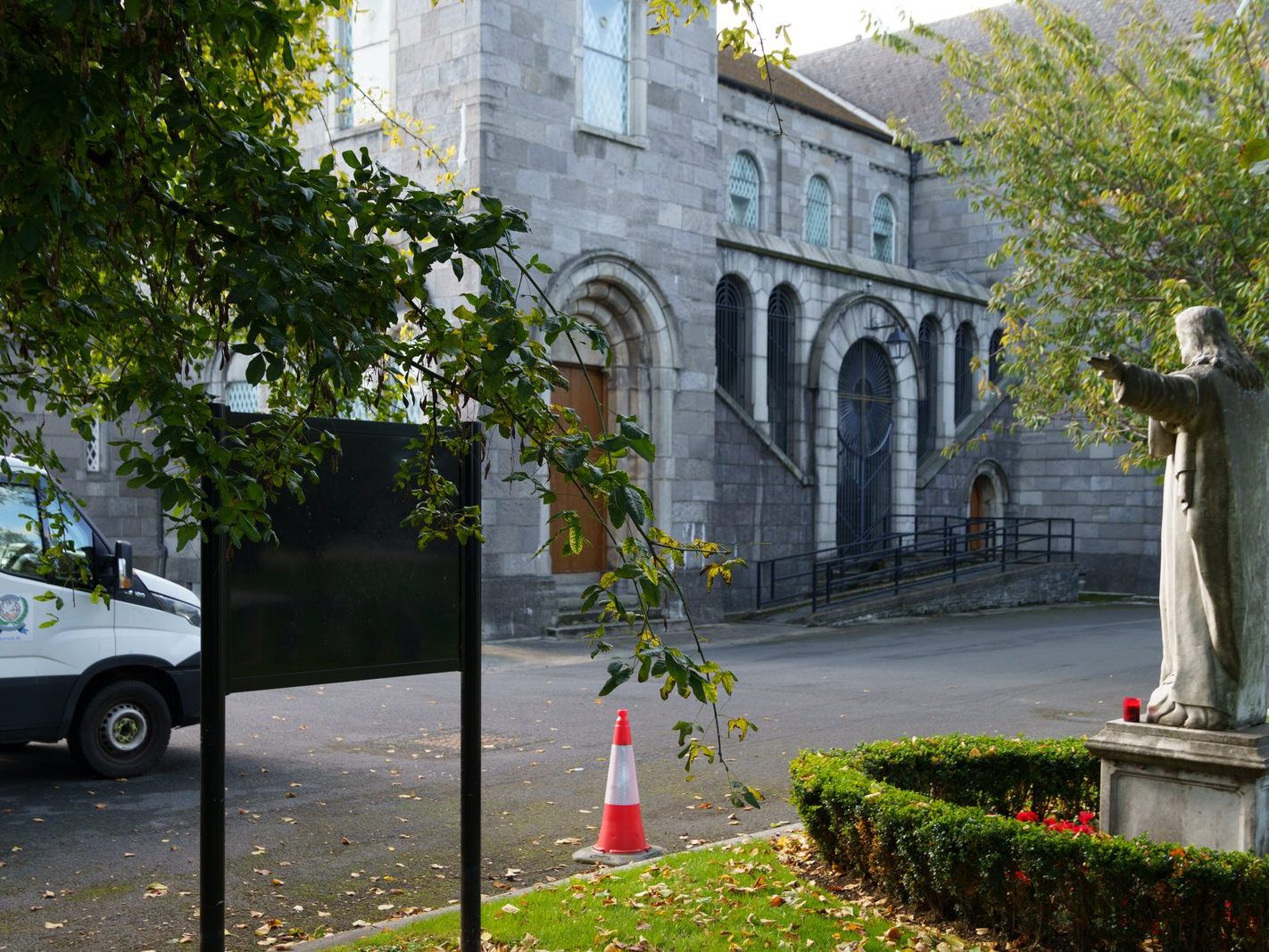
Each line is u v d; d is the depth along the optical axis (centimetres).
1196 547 604
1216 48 1345
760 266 2641
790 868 702
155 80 322
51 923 638
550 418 359
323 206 344
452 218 343
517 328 334
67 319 404
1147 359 1411
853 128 3300
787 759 1071
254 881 711
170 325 369
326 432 438
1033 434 3447
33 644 948
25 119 297
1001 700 1419
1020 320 1650
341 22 2189
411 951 562
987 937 580
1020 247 1602
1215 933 522
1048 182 1552
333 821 847
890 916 615
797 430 2741
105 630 986
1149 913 537
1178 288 1236
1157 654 1923
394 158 2075
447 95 2009
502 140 1992
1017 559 3152
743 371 2636
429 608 546
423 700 1387
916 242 3538
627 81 2234
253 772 1002
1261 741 588
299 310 316
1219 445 600
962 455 3234
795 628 2306
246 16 343
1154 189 1431
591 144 2131
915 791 751
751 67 3159
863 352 2933
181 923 639
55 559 629
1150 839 621
